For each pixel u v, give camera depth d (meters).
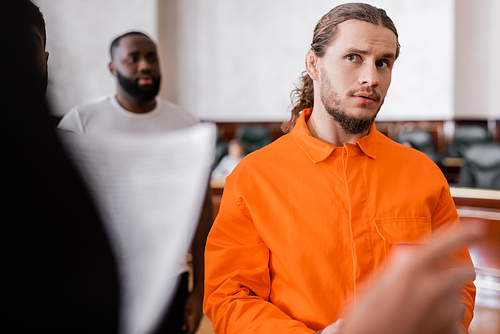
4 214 0.16
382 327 0.29
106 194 0.18
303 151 0.97
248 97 6.94
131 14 6.76
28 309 0.16
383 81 0.91
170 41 7.20
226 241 0.97
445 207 0.97
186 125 1.64
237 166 1.02
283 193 0.93
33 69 0.18
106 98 1.58
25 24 0.18
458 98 6.12
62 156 0.17
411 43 6.12
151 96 1.54
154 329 0.19
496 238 2.35
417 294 0.29
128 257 0.18
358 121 0.90
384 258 0.86
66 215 0.17
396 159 0.97
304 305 0.86
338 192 0.91
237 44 6.94
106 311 0.17
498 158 3.35
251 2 6.84
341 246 0.87
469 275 0.31
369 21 0.88
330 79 0.91
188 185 0.20
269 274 0.96
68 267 0.17
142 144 0.19
